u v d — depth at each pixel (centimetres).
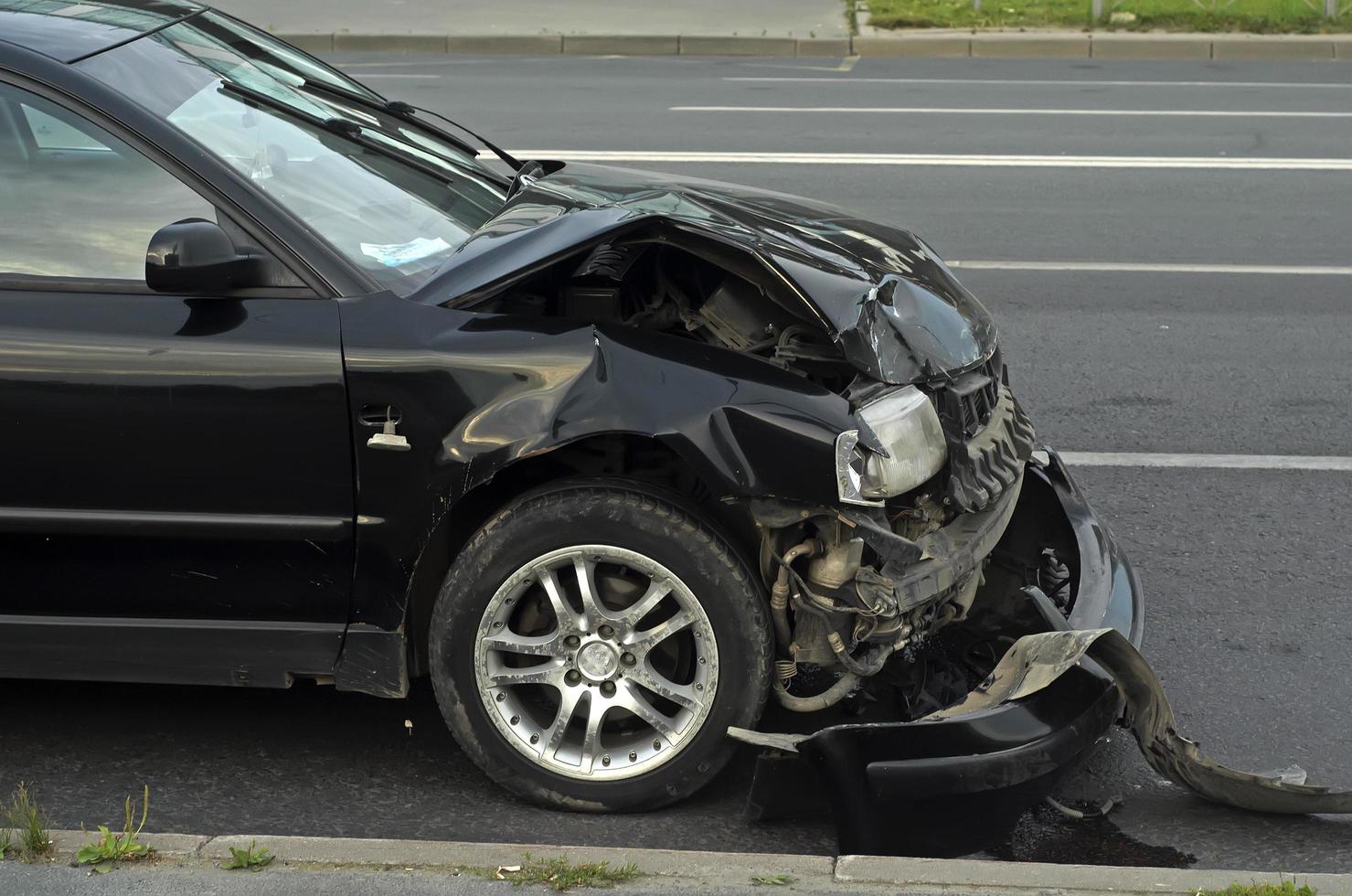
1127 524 648
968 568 426
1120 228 1163
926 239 1128
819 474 400
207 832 423
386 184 494
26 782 448
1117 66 1956
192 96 470
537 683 425
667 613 429
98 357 417
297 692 507
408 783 452
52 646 441
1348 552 620
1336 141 1470
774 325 440
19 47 446
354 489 418
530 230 445
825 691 450
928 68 1950
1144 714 412
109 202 435
